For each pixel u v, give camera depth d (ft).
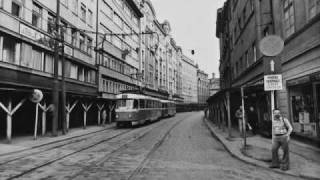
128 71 146.10
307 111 39.96
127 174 26.37
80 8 92.43
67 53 79.41
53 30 71.05
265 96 54.29
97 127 86.43
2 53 53.62
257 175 25.91
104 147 45.19
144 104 95.30
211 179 24.53
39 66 66.28
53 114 60.34
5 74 52.90
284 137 27.27
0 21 52.75
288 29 45.85
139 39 169.48
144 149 42.75
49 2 72.64
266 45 29.96
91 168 29.17
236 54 94.12
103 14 112.68
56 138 56.59
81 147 45.06
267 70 30.66
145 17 187.11
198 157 35.88
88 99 87.86
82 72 90.89
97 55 104.94
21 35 58.13
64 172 27.35
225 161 33.14
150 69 199.21
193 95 376.07
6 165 30.89
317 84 36.32
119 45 132.77
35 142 50.08
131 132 72.08
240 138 52.26
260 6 57.93
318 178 23.48
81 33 92.79
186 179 24.54
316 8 35.99
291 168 27.27
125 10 144.25
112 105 113.50
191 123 109.70
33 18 66.33
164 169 28.66
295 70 42.50
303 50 39.01
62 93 64.44
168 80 261.65
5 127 59.72
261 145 42.70
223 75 147.02
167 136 62.08
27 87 59.41
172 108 174.91
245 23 72.49
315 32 35.47
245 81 76.33
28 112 67.87
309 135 39.01
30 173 27.02
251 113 59.31
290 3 44.83
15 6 59.26
